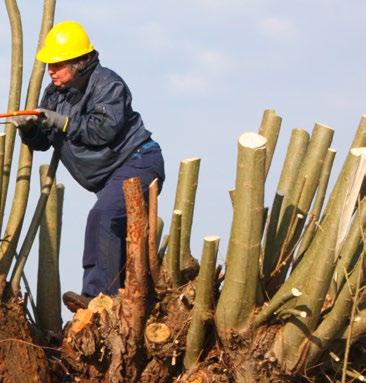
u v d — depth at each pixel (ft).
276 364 25.32
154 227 26.16
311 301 24.84
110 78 27.89
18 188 27.27
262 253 26.48
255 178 24.68
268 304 25.41
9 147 27.14
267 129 27.35
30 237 27.07
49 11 28.17
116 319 26.35
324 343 25.04
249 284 25.16
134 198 25.99
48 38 28.09
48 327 28.12
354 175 24.29
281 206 26.68
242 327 25.43
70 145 27.96
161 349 26.21
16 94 27.53
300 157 27.07
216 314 25.59
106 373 26.37
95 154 27.99
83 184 28.45
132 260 26.04
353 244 25.61
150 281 26.37
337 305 24.81
